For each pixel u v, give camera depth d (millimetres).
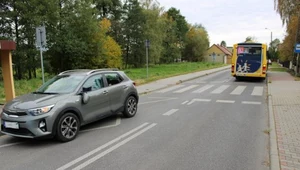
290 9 26484
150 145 5348
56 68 32875
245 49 19766
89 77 6645
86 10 32406
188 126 6840
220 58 88812
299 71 26312
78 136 6062
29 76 28156
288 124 6664
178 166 4297
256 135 6000
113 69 7754
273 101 10180
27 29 26312
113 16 48938
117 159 4621
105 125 7051
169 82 19453
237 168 4215
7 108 5562
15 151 5160
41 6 26469
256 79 21875
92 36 33688
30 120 5184
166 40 64625
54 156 4828
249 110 8930
